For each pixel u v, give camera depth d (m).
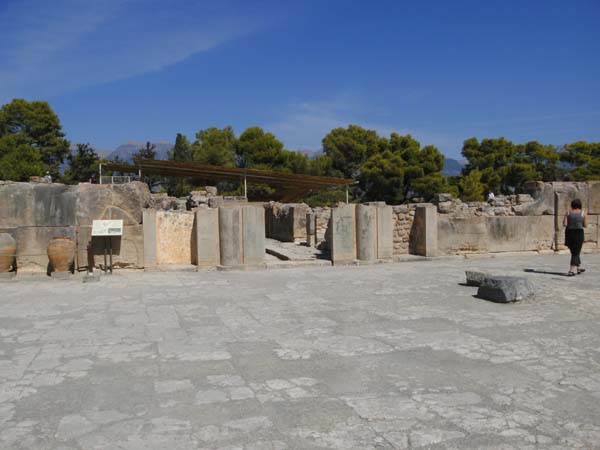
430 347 6.00
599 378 4.91
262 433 3.76
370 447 3.52
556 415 4.04
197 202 25.20
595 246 17.39
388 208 15.27
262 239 14.02
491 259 15.81
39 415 4.12
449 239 16.22
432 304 8.60
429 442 3.58
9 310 8.37
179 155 52.62
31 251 12.68
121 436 3.73
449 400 4.36
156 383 4.84
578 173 49.91
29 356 5.76
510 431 3.75
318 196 46.28
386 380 4.88
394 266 14.25
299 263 14.41
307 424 3.90
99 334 6.73
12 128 50.12
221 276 12.41
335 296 9.48
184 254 14.20
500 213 17.05
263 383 4.82
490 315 7.68
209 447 3.55
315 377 4.98
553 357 5.58
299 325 7.18
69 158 51.50
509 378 4.91
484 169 50.34
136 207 13.28
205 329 6.97
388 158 49.47
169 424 3.92
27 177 41.47
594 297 8.86
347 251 14.71
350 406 4.24
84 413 4.15
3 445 3.60
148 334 6.72
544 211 17.17
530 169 49.03
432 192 47.59
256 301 9.02
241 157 51.50
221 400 4.40
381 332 6.74
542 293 9.07
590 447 3.50
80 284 11.24
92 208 13.08
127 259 13.20
